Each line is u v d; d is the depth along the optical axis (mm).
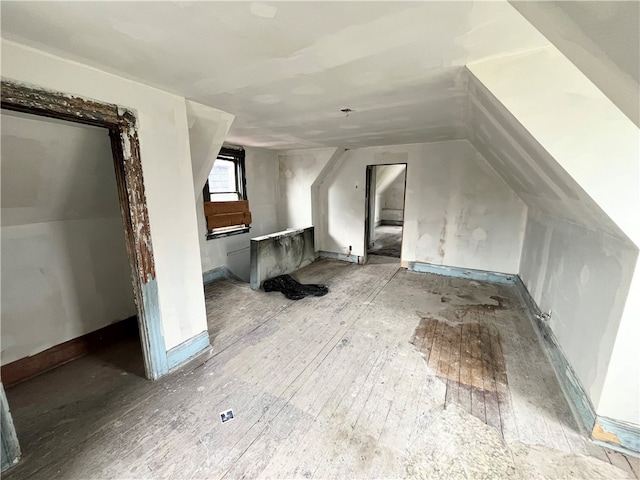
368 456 1556
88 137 2023
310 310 3387
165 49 1399
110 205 2637
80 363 2453
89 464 1518
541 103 1474
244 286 4215
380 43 1357
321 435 1688
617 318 1537
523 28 1218
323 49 1410
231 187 4789
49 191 2133
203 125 2574
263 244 4137
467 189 4289
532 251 3475
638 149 1354
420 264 4883
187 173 2273
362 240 5359
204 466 1507
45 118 1718
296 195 5543
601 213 1499
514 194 3988
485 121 2373
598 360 1678
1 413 1458
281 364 2367
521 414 1837
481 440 1648
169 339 2258
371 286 4176
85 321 2625
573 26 805
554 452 1573
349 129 3389
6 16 1093
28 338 2260
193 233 2369
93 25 1168
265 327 2986
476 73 1582
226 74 1728
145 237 1999
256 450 1595
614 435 1589
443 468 1487
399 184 9812
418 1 1016
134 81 1839
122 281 2898
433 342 2686
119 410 1888
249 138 4027
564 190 1886
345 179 5336
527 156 2102
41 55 1417
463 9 1068
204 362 2398
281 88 1988
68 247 2469
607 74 875
